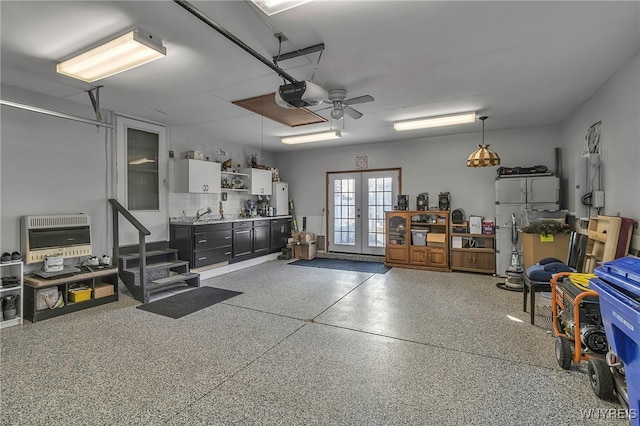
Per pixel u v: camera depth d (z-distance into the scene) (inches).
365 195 294.5
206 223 220.4
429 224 247.6
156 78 137.6
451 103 171.5
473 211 248.1
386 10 88.5
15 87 147.3
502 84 144.4
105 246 182.5
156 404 82.3
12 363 103.3
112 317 145.5
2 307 134.9
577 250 141.1
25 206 151.7
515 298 173.6
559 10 88.9
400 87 148.0
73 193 169.3
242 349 113.3
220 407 81.0
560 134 215.2
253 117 199.6
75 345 116.5
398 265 256.4
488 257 228.1
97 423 75.3
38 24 95.3
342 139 270.5
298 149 318.7
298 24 95.7
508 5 86.7
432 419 76.5
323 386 90.4
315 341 120.1
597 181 145.3
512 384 91.0
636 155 114.0
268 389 88.9
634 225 114.2
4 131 144.9
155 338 122.6
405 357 107.5
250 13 90.1
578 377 94.3
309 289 193.0
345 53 114.3
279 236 302.0
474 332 128.0
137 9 88.4
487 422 75.4
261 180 288.0
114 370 99.0
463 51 113.3
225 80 139.4
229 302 167.8
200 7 87.1
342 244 306.2
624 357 67.9
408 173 272.1
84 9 88.0
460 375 96.1
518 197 210.8
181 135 229.9
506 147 233.9
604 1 84.9
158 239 212.7
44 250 152.6
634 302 64.9
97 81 140.6
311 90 116.6
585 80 139.4
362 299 172.9
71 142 168.4
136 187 201.3
